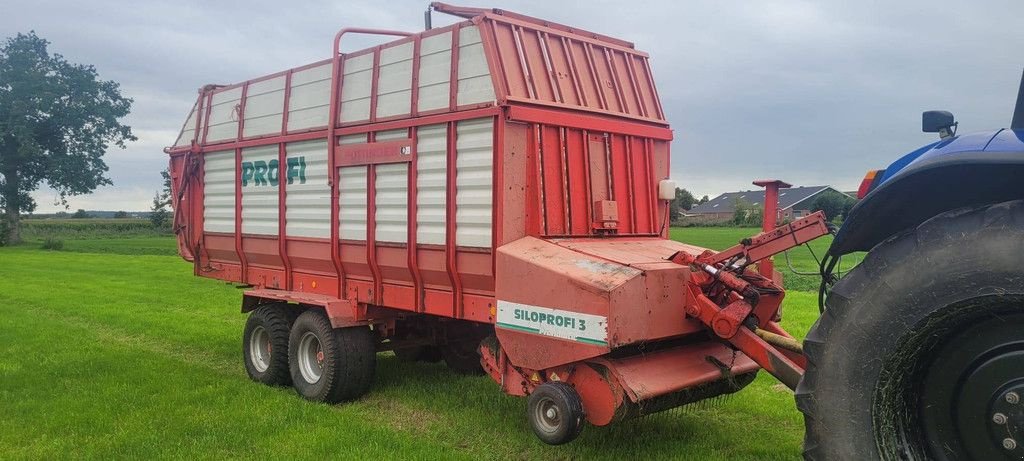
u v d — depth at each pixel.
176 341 10.05
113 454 5.14
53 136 53.41
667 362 4.93
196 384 7.25
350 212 6.53
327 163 6.73
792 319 10.98
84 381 7.31
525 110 5.21
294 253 7.21
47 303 14.08
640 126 6.23
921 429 2.81
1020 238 2.36
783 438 5.52
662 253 5.45
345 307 6.62
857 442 2.74
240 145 7.82
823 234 4.61
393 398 6.80
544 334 4.81
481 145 5.33
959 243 2.47
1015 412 2.49
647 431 5.64
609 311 4.38
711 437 5.51
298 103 7.12
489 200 5.27
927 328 2.59
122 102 56.47
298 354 6.97
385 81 6.20
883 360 2.67
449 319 7.31
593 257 4.88
